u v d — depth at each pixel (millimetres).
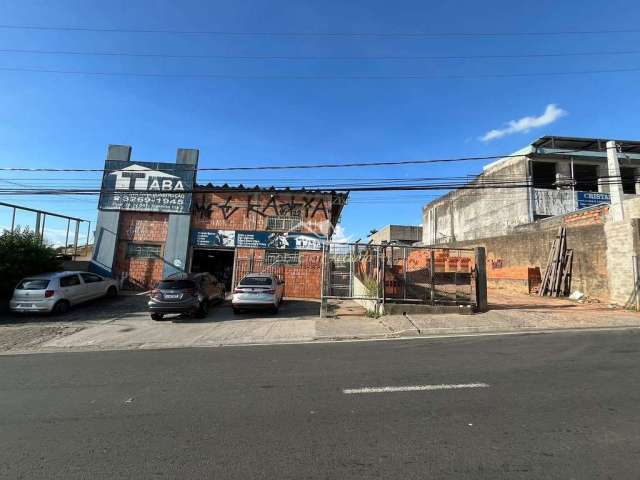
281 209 22312
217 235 22031
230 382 6441
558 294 19484
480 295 14078
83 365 7992
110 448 4070
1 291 16406
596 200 26375
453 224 37812
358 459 3740
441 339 10242
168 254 21484
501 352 8391
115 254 21391
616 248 15992
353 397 5520
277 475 3482
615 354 8062
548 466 3553
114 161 22094
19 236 17781
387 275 14109
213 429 4504
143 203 21859
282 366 7480
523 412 4859
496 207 29781
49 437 4367
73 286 16188
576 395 5477
